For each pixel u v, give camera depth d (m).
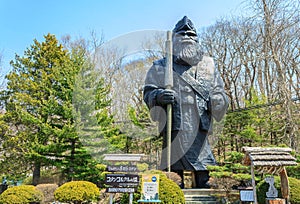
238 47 22.58
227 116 16.75
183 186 10.27
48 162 15.05
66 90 14.89
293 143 13.39
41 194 10.72
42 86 16.98
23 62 18.64
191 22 11.74
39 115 16.39
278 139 15.09
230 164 11.41
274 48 15.54
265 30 15.83
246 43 23.61
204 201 9.06
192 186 10.59
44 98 17.41
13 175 16.78
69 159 14.62
